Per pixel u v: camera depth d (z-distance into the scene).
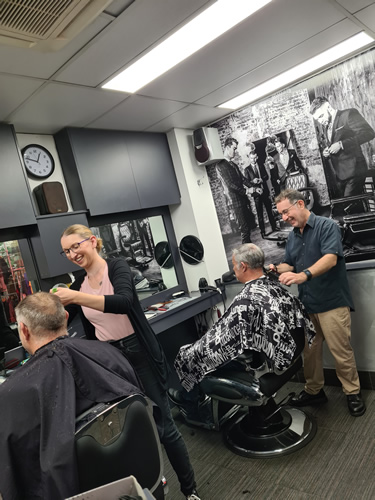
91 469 1.08
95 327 1.81
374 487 1.69
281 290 2.08
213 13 1.71
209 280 3.37
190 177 3.38
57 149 2.80
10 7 1.30
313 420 2.31
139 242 3.25
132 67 2.03
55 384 1.14
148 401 1.29
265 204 3.21
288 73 2.68
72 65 1.85
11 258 2.45
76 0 1.33
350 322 2.41
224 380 2.03
